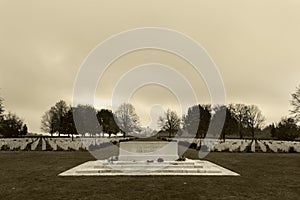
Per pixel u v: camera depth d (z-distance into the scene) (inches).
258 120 2559.1
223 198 421.4
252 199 416.8
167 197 424.8
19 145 1336.1
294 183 531.5
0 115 2032.5
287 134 1872.5
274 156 1012.5
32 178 575.5
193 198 420.2
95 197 423.8
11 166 747.4
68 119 2044.8
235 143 1344.7
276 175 618.2
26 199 412.8
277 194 446.0
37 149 1305.4
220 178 581.0
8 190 468.8
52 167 727.1
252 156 1009.5
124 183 525.3
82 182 534.3
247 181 550.0
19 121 2367.1
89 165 694.5
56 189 475.2
